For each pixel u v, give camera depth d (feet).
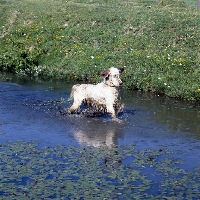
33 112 40.98
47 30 70.90
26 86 52.70
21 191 24.49
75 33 67.87
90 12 74.64
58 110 41.83
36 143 32.30
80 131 35.58
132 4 91.76
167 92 48.44
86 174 26.68
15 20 78.23
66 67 60.64
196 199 23.91
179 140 33.83
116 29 66.49
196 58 53.93
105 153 30.40
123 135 34.76
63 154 29.96
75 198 23.76
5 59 63.87
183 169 27.86
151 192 24.67
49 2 89.66
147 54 56.65
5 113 40.42
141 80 51.16
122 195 24.18
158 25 64.90
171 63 52.65
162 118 39.81
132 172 27.12
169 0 91.50
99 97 39.73
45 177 26.18
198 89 46.16
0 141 32.63
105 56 58.95
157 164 28.55
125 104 44.80
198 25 64.03
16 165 27.86
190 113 41.68
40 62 64.28
